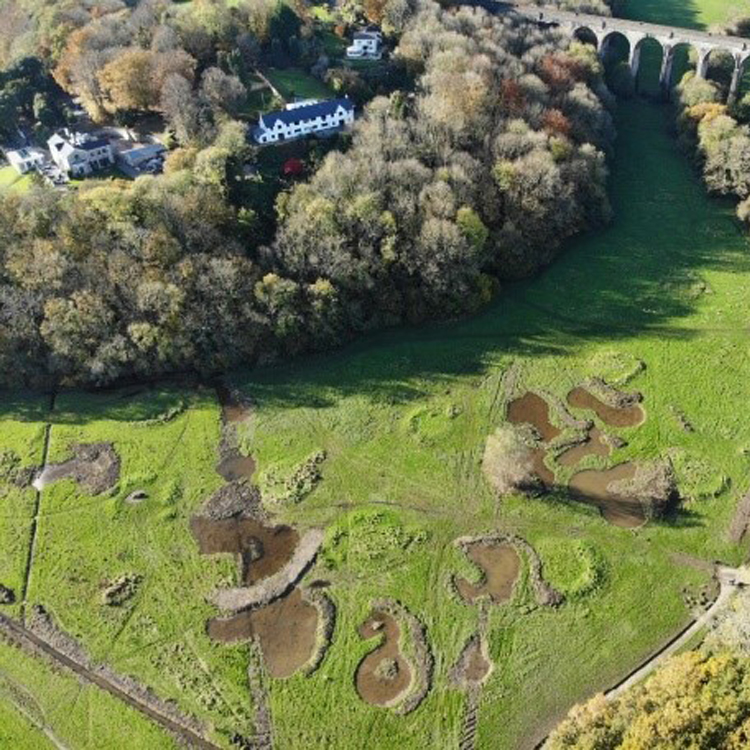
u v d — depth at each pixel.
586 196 131.88
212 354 105.12
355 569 81.81
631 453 93.12
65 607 78.94
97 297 101.88
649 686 61.75
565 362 107.00
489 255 117.94
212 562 83.00
